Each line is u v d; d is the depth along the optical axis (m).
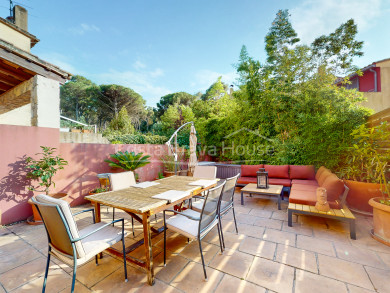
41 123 3.83
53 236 1.53
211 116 9.98
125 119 15.17
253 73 6.10
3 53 3.31
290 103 5.39
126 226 3.04
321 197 2.81
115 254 1.96
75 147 4.15
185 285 1.71
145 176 6.18
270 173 5.14
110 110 27.77
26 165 3.29
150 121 27.42
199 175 3.85
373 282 1.70
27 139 3.34
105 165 4.82
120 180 3.02
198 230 1.80
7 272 1.93
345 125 4.35
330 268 1.91
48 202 1.44
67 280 1.80
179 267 1.97
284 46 5.59
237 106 7.00
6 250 2.35
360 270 1.87
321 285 1.67
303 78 5.51
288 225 2.96
